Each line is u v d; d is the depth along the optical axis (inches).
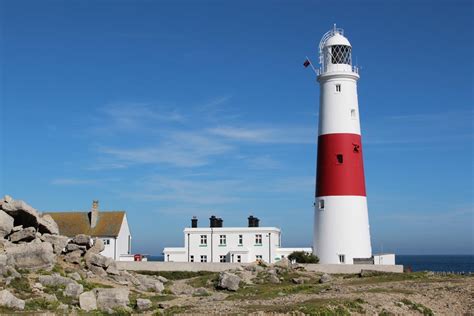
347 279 2758.4
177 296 2176.4
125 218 3895.2
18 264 1972.2
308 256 3149.6
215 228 3777.1
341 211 3105.3
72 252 2313.0
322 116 3230.8
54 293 1811.0
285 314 1688.0
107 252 3722.9
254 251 3727.9
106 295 1776.6
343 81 3208.7
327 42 3294.8
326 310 1752.0
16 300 1615.4
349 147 3157.0
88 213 3875.5
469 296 2242.9
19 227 2208.4
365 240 3139.8
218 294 2285.9
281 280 2706.7
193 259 3774.6
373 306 1919.3
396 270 2938.0
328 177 3152.1
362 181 3176.7
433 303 2149.4
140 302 1785.2
